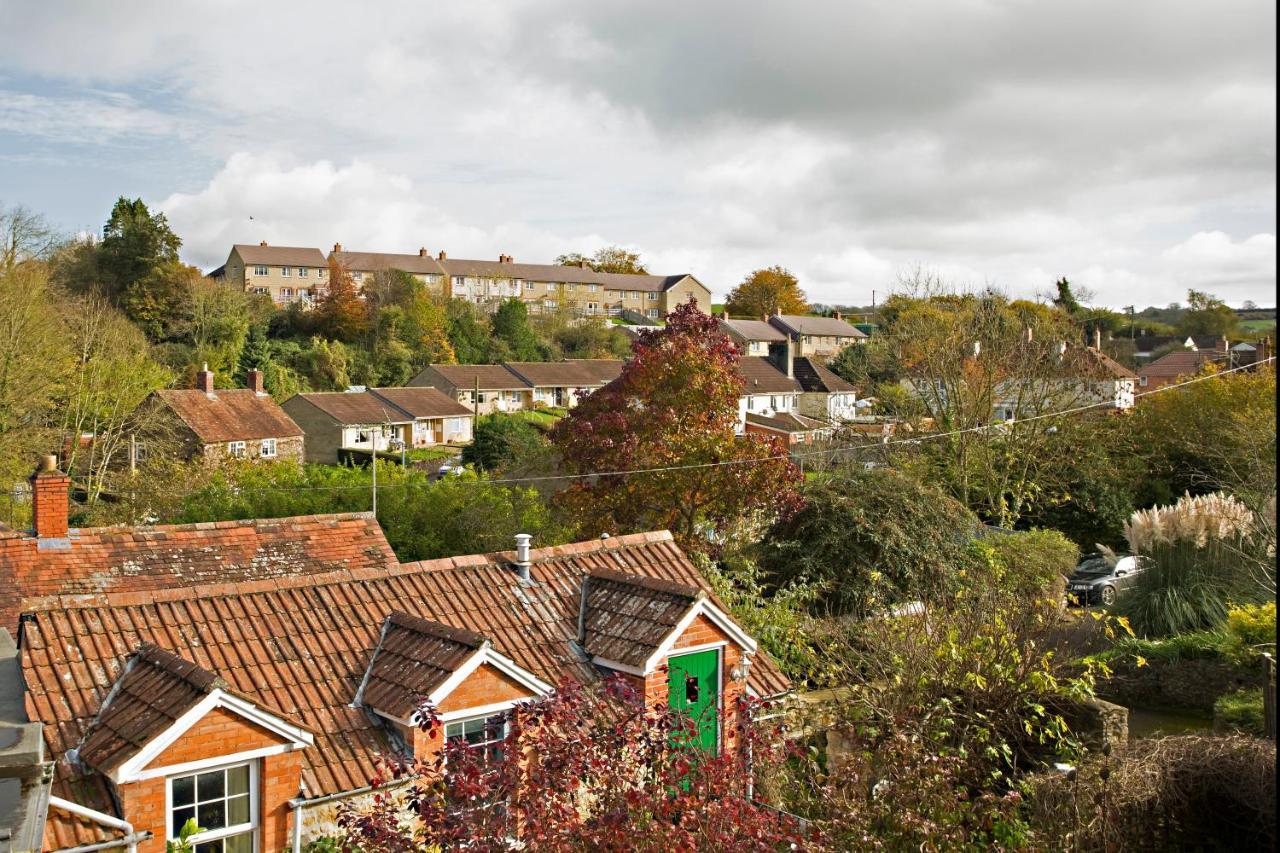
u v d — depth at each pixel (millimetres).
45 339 43094
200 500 31531
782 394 79188
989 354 38469
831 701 15281
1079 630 23047
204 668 11266
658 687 12742
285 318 86188
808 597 21594
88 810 9305
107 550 17984
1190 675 20797
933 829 8984
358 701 11688
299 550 19344
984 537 27875
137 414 50781
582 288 124250
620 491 26594
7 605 16344
